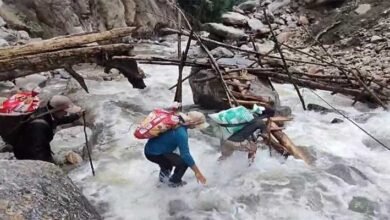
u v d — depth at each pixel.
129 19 15.01
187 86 9.30
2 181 3.72
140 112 7.71
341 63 10.66
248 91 7.30
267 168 5.48
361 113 7.62
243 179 5.20
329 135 6.61
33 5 12.31
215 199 4.80
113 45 6.72
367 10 13.53
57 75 9.83
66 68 6.59
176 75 10.21
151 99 8.41
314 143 6.29
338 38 13.00
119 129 6.79
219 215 4.56
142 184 5.17
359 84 8.16
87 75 9.76
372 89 8.08
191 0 17.67
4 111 4.96
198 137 6.45
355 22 13.25
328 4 15.38
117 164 5.68
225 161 5.55
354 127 6.93
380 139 6.49
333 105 8.14
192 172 5.40
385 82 8.77
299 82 8.02
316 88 7.99
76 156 5.84
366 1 13.99
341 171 5.43
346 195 4.95
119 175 5.40
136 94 8.66
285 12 15.77
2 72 6.33
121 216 4.57
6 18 11.64
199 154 5.90
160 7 16.66
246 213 4.58
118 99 8.30
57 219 3.52
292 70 8.95
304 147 6.12
